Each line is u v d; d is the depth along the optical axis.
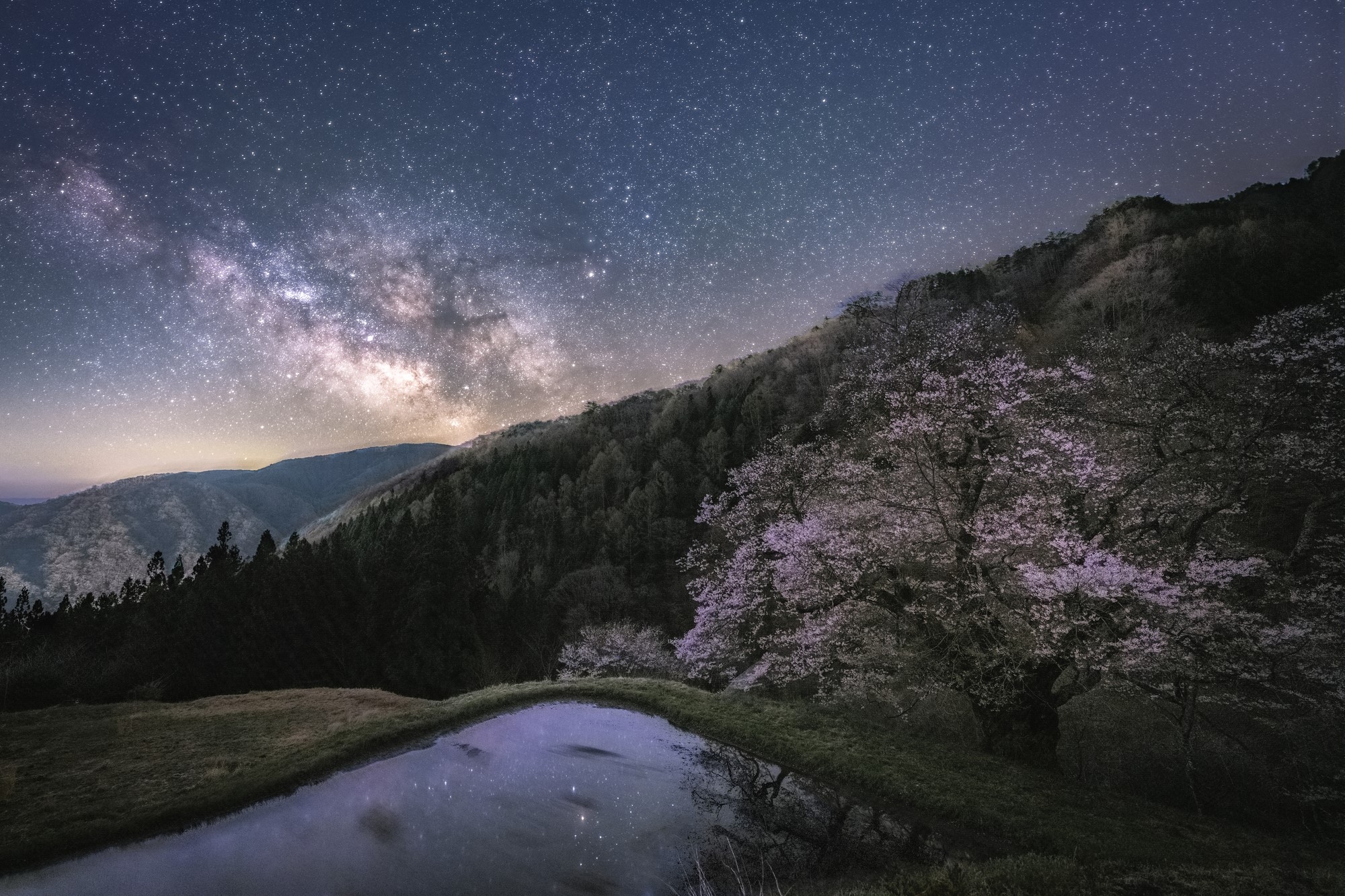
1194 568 13.18
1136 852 9.41
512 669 53.41
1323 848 10.60
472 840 10.09
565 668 41.50
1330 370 14.64
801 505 21.64
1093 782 17.52
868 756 13.32
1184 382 16.70
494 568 68.81
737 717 15.95
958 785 11.95
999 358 17.47
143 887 8.98
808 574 18.66
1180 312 44.16
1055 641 13.43
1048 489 15.73
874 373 21.22
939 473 17.12
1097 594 12.98
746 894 8.31
